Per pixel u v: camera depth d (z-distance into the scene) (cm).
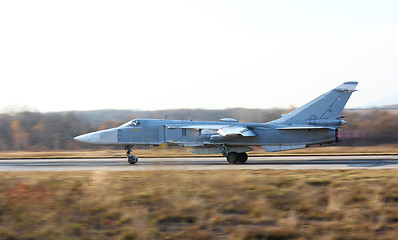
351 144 12262
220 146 6619
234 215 2884
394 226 2595
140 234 2483
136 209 2969
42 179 4328
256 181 3878
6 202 3191
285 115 6612
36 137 18850
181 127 6744
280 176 4194
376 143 12006
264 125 6550
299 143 6400
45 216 2870
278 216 2852
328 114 6412
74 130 19688
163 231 2594
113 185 3766
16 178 4478
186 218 2831
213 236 2481
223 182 3722
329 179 3944
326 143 6425
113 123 12069
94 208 3069
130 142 6919
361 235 2388
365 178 3988
